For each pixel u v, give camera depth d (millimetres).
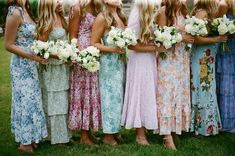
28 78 5191
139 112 5488
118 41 5176
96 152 5367
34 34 5168
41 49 5008
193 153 5328
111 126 5492
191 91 5809
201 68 5711
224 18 5598
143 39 5316
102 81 5469
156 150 5367
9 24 5004
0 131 6219
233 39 5902
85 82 5426
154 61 5492
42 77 5375
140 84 5461
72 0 5465
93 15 5500
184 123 5656
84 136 5645
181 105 5590
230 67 5953
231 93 5996
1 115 6941
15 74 5211
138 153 5258
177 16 5504
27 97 5207
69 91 5504
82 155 5266
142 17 5297
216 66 6035
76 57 5121
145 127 5520
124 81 5637
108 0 5379
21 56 5082
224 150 5449
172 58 5461
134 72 5465
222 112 6059
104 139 5676
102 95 5488
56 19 5254
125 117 5578
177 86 5504
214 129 5852
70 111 5473
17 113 5270
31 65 5199
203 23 5398
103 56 5422
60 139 5488
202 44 5656
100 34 5367
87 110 5453
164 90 5473
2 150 5406
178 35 5262
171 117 5531
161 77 5484
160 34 5238
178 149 5480
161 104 5500
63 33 5340
